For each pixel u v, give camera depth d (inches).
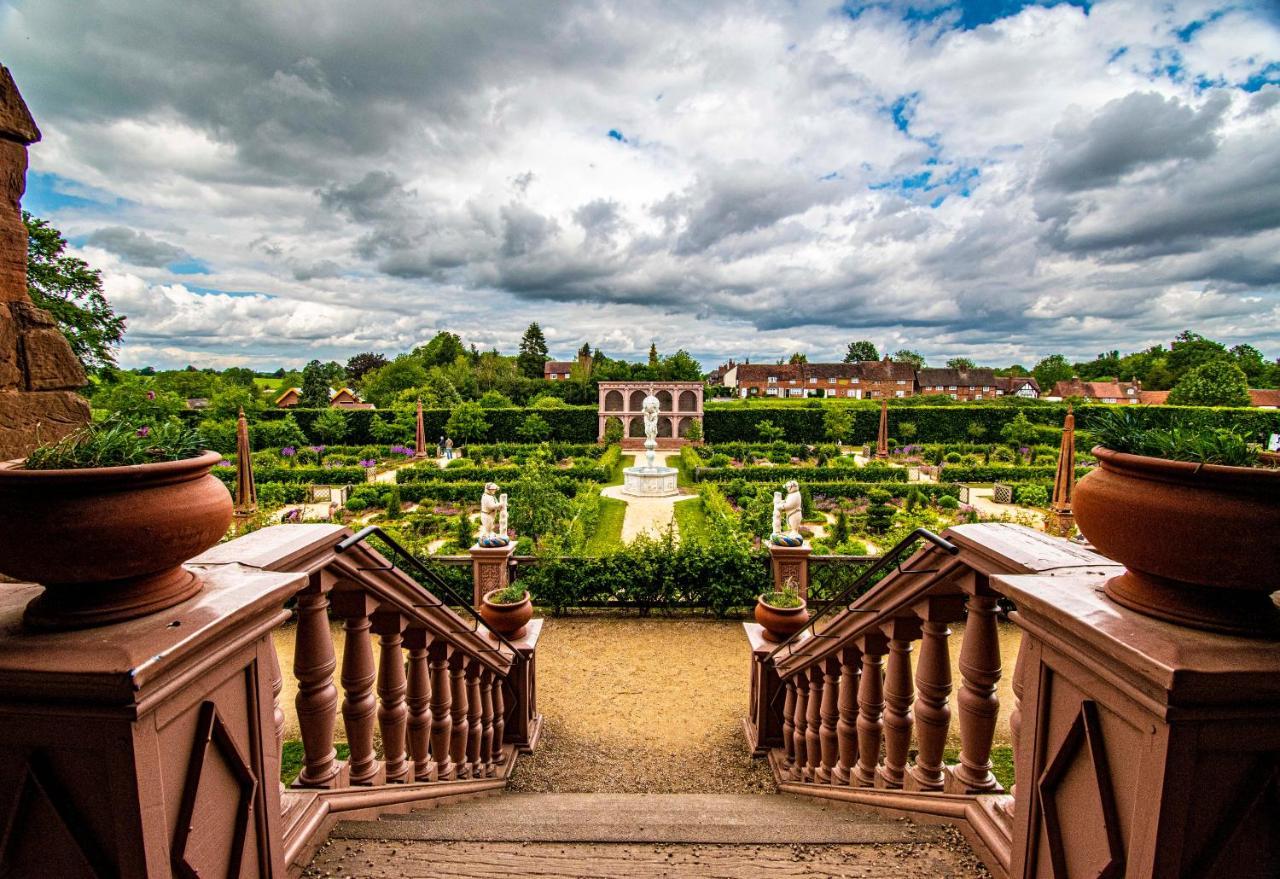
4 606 50.9
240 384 2637.8
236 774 57.5
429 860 88.9
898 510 755.4
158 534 45.4
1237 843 45.2
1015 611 62.8
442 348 2901.1
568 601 382.9
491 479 969.5
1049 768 58.4
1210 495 43.3
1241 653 43.1
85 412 115.3
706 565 378.3
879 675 125.2
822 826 101.8
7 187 104.7
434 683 133.6
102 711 43.1
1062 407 1578.5
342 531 92.0
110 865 45.8
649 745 225.0
